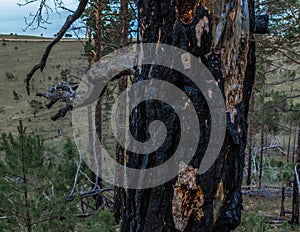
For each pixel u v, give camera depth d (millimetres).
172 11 1203
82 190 7070
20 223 3551
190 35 1188
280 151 17188
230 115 1217
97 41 9156
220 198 1214
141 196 1281
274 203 9484
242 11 1227
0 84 38719
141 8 1320
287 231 6008
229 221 1226
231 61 1216
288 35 6758
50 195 3785
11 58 47469
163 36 1233
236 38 1214
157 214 1237
